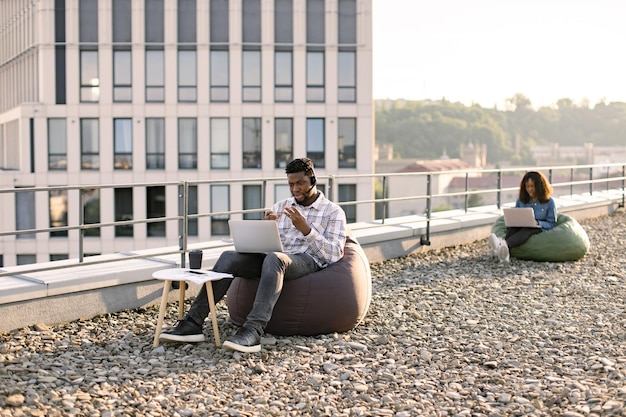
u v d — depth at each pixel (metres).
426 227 12.66
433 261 11.91
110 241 36.53
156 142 36.09
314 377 6.22
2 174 36.22
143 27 35.62
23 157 36.53
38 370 6.17
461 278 10.62
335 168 36.28
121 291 8.19
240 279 7.55
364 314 7.82
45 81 36.06
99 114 35.97
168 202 36.25
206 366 6.47
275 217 7.45
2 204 36.78
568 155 124.12
